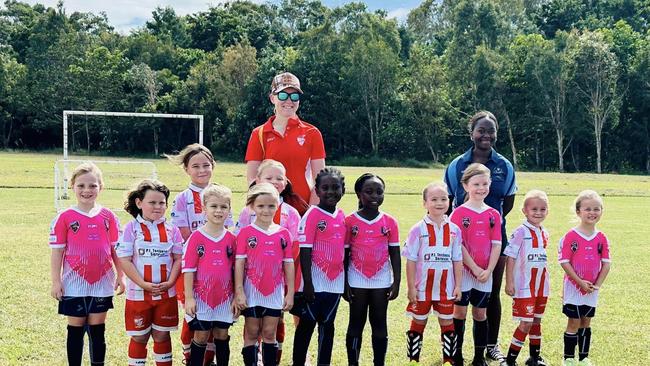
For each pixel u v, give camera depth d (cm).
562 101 5769
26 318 730
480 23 6419
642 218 1898
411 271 598
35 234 1334
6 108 6412
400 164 6109
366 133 6450
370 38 6438
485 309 619
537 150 6091
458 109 6162
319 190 570
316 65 6347
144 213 549
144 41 7569
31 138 6638
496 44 6412
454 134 6253
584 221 614
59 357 608
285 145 638
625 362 632
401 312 812
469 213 618
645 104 5819
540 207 615
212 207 534
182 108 6369
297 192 642
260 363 602
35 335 671
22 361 594
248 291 546
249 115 6291
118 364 598
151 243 545
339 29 6769
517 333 611
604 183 3625
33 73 6569
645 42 6078
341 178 571
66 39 7000
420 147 6334
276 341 591
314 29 6656
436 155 6288
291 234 590
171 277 548
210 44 8381
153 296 541
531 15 8612
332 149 6488
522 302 609
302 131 647
